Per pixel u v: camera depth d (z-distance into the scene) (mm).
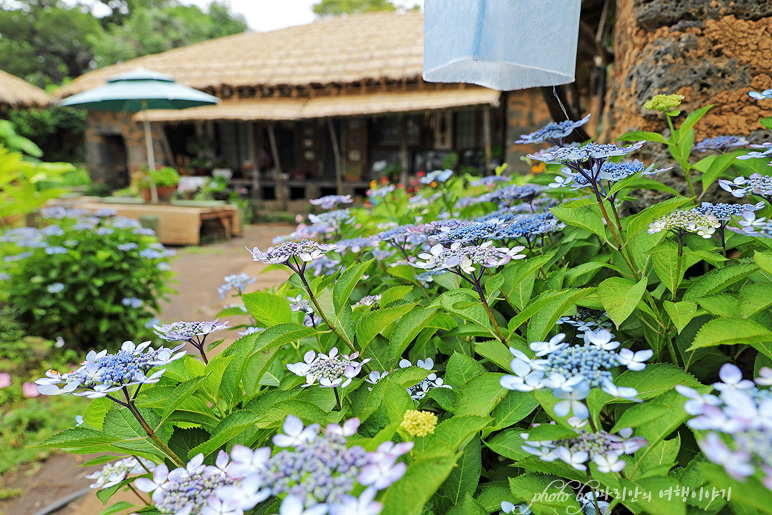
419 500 604
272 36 15656
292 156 15008
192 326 1107
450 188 2707
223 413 1069
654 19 1734
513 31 1336
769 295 921
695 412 573
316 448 614
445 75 1551
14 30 34625
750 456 479
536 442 721
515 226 1262
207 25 33062
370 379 1028
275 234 11023
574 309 1183
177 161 14273
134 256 4805
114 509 876
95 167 13938
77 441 861
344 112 11031
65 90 13539
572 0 1352
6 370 3877
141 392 1001
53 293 4484
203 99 9570
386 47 12539
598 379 658
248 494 599
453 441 787
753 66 1634
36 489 2900
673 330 1095
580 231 1437
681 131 1398
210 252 8766
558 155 1107
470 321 1139
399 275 1517
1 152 5738
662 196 1771
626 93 2010
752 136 1659
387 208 2643
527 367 713
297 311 1312
